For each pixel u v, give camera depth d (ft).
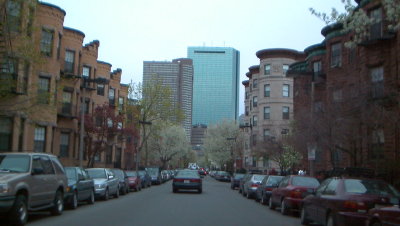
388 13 40.16
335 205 38.68
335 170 65.21
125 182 91.45
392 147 70.23
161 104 175.73
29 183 42.34
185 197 86.07
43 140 99.81
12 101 66.39
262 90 193.26
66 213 53.52
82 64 133.28
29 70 73.26
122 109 168.04
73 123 123.13
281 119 186.80
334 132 67.00
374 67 76.84
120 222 45.01
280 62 190.39
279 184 65.31
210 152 248.52
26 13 57.36
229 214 56.44
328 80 98.78
